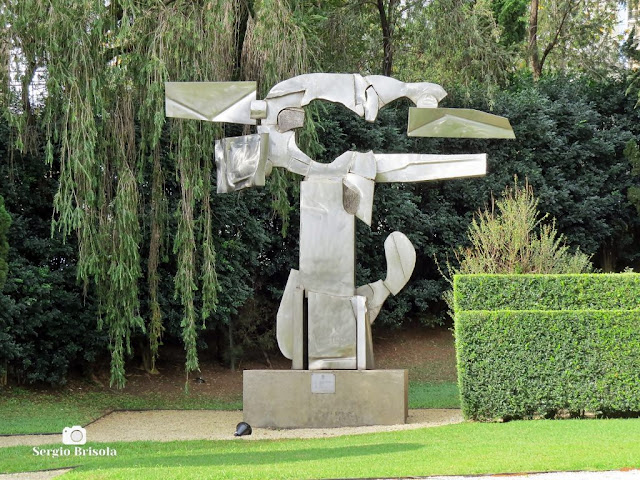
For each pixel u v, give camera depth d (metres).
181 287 13.22
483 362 10.91
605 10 27.44
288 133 11.91
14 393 14.93
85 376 16.56
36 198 15.43
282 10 13.76
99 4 12.54
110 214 13.19
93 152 12.30
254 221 17.67
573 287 11.30
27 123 14.09
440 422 11.23
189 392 16.55
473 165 11.67
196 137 13.18
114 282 13.10
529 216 15.82
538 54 26.30
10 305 13.91
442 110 11.62
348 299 11.68
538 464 7.24
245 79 13.95
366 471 7.15
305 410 11.47
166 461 8.26
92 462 8.47
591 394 10.68
